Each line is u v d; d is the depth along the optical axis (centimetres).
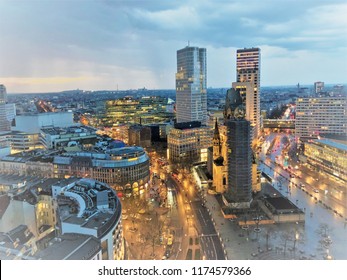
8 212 16700
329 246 16688
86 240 13050
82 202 16638
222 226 19850
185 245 17538
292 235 18125
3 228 16275
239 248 16988
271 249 16725
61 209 16150
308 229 18925
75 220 14438
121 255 15538
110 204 16488
